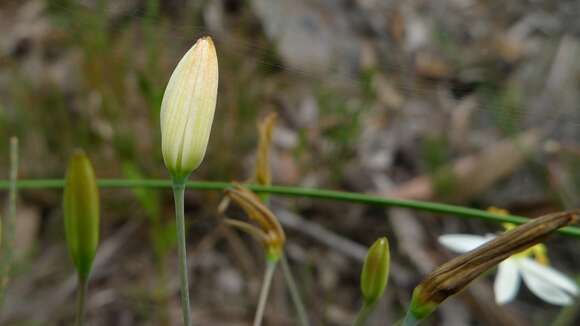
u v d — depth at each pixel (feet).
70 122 0.95
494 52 1.19
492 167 0.91
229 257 0.85
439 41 1.18
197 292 0.81
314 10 1.11
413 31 1.20
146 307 0.77
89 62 0.85
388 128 1.04
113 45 0.83
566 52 1.17
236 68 0.87
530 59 1.18
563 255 0.88
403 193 0.92
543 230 0.33
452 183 0.91
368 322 0.79
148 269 0.82
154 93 0.84
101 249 0.83
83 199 0.32
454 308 0.79
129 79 0.93
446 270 0.33
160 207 0.82
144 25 0.78
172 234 0.71
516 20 1.28
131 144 0.87
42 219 0.86
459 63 1.14
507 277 0.50
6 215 0.85
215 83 0.32
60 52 1.02
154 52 0.81
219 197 0.87
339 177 0.92
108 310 0.78
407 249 0.85
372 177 0.97
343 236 0.89
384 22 1.19
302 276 0.82
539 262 0.52
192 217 0.88
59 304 0.78
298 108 1.01
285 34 1.02
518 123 0.91
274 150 0.97
